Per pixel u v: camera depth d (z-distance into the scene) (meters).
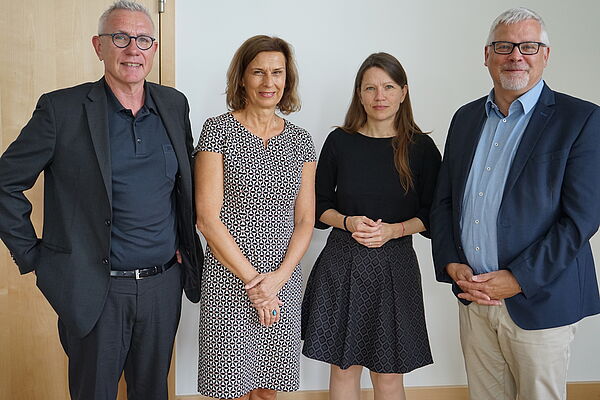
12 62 2.75
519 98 2.12
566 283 2.10
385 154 2.50
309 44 2.95
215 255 2.29
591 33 3.06
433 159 2.53
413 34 2.99
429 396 3.16
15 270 2.82
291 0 2.92
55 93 2.07
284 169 2.31
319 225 2.63
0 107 2.75
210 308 2.31
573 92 3.08
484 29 3.02
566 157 2.03
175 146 2.16
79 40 2.79
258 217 2.29
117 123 2.07
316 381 3.13
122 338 2.15
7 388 2.87
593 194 2.00
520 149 2.10
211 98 2.92
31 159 2.03
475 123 2.27
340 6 2.95
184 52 2.89
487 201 2.16
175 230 2.24
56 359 2.90
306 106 2.98
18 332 2.85
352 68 2.98
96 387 2.13
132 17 2.04
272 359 2.36
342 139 2.57
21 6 2.73
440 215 2.35
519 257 2.07
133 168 2.07
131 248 2.08
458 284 2.22
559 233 2.02
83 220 2.06
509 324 2.16
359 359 2.50
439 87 3.03
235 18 2.90
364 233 2.40
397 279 2.47
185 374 3.04
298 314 2.43
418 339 2.50
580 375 3.22
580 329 3.20
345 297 2.48
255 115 2.32
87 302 2.06
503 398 2.34
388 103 2.45
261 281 2.25
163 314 2.20
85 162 2.03
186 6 2.86
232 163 2.27
